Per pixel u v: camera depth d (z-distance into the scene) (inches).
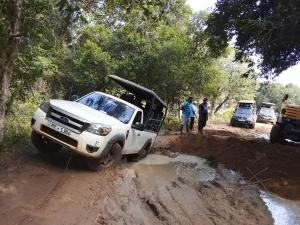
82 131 317.4
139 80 870.4
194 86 991.0
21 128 418.0
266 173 437.4
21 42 368.5
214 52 728.3
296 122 647.8
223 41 697.6
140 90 433.4
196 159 495.5
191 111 801.6
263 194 366.6
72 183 289.9
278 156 524.1
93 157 321.1
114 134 334.6
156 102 456.1
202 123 762.2
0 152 330.3
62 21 362.6
